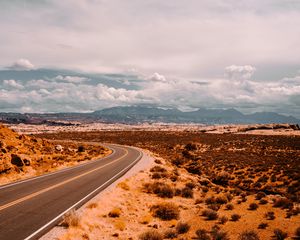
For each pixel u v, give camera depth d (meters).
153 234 12.72
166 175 29.33
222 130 143.12
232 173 41.69
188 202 21.22
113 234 12.77
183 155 56.16
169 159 52.53
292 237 13.91
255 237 13.55
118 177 26.36
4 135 40.28
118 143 104.94
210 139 97.94
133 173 29.30
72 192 19.27
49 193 18.67
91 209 15.44
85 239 11.62
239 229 15.27
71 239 11.15
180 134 125.25
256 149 72.00
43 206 15.35
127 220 15.25
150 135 127.62
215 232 13.97
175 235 13.62
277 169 41.25
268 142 84.12
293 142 80.81
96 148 65.94
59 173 28.44
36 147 43.34
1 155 28.28
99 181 24.02
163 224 15.61
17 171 27.02
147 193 22.23
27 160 29.97
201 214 17.95
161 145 88.38
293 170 39.25
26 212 14.07
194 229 15.14
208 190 26.25
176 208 17.31
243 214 18.30
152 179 27.70
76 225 12.46
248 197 23.73
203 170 43.19
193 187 26.36
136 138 118.19
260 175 38.94
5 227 11.84
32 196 17.59
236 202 21.77
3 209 14.46
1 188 20.00
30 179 24.47
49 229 11.84
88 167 33.88
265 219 17.05
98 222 13.91
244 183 35.03
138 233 13.64
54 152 45.28
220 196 21.69
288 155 58.03
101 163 38.47
